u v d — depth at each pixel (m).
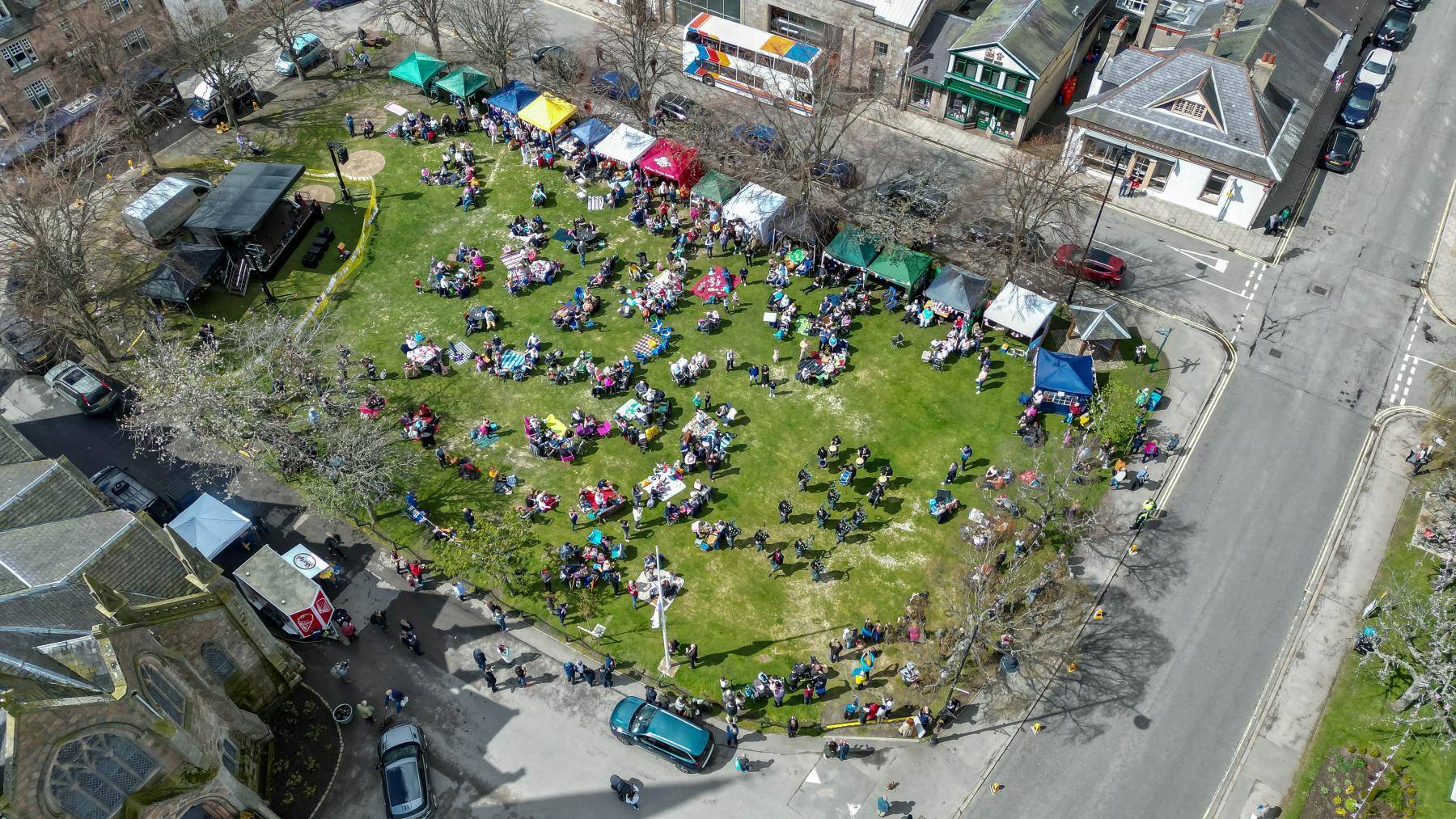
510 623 49.91
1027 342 62.31
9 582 36.69
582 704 46.84
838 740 45.56
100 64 75.19
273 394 58.19
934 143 77.44
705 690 47.31
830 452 56.09
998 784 43.97
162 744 35.12
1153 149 69.19
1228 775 44.38
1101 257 65.12
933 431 57.97
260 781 43.66
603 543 52.44
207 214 66.94
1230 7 69.31
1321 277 66.00
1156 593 50.72
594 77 81.94
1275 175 65.44
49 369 61.75
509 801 43.75
